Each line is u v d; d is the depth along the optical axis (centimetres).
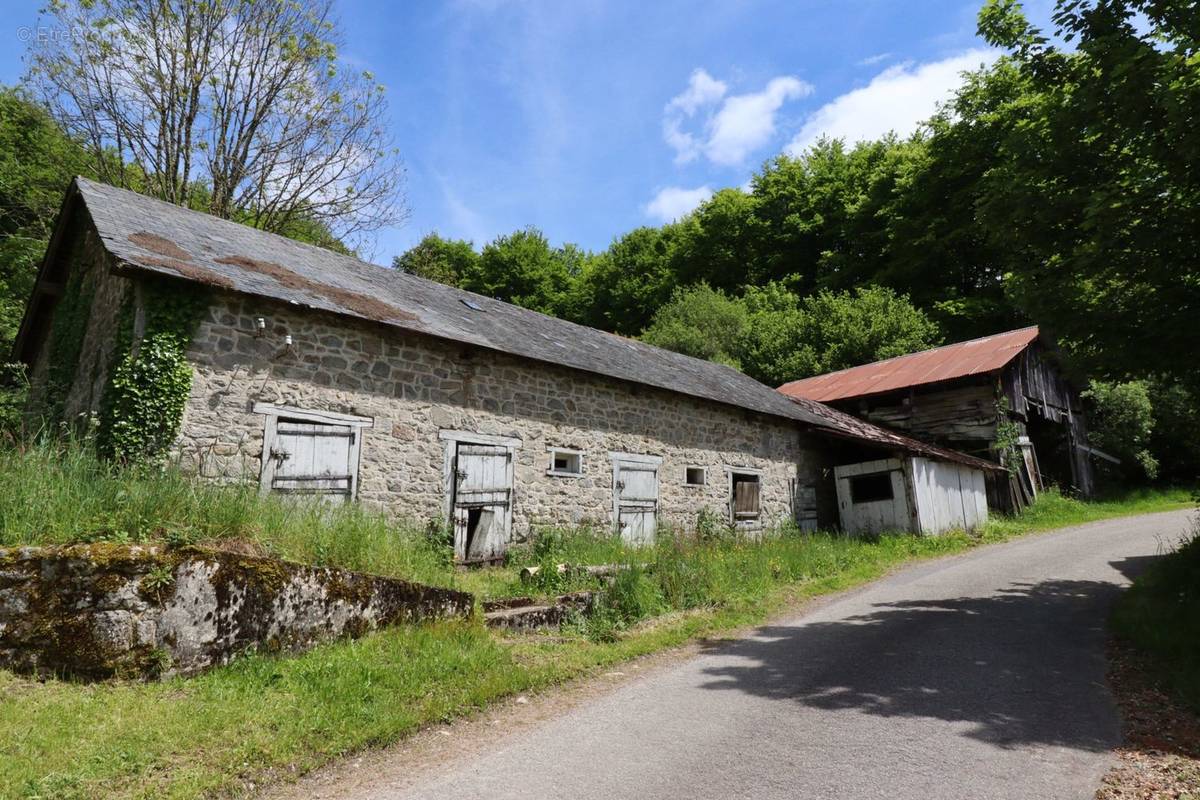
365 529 657
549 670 538
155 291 743
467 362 1009
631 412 1242
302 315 847
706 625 724
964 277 3016
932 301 2905
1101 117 649
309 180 2111
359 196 2180
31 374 1283
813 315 2777
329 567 552
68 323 1045
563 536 1059
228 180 2028
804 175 3712
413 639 550
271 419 802
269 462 792
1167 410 2152
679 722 443
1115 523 1594
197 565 468
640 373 1292
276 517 596
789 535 1390
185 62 1873
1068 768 361
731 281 3675
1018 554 1218
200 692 430
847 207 3219
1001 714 447
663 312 3142
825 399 2119
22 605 438
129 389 714
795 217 3450
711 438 1398
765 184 3756
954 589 913
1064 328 753
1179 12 621
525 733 426
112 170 1959
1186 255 652
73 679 428
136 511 511
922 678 530
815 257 3522
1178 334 672
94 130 1819
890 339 2538
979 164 2669
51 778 319
